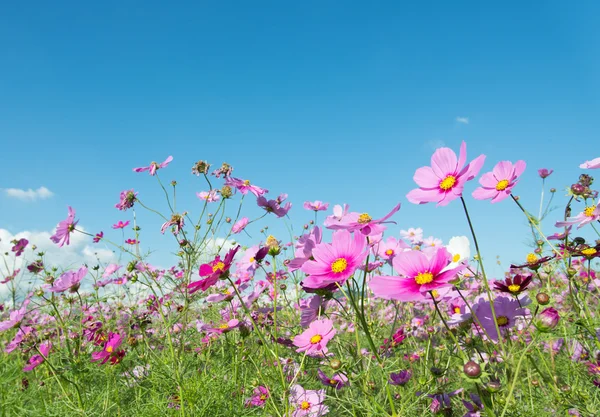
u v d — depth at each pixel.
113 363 0.73
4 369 0.84
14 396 0.75
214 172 0.89
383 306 1.05
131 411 0.70
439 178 0.46
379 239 0.59
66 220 0.90
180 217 0.82
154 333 0.99
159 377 0.67
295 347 0.63
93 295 1.02
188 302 0.79
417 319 0.92
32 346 0.77
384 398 0.51
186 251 0.81
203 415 0.62
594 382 0.54
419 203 0.44
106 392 0.71
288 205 0.88
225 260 0.50
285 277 0.98
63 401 0.67
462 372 0.36
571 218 0.55
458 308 0.60
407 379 0.52
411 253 0.39
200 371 0.76
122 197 0.88
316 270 0.44
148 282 0.73
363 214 0.48
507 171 0.49
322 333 0.54
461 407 0.56
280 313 0.98
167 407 0.66
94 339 0.85
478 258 0.39
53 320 1.17
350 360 0.50
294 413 0.58
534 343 0.36
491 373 0.40
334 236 0.45
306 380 0.69
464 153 0.43
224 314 0.93
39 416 0.66
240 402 0.65
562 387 0.52
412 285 0.38
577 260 0.84
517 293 0.52
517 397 0.53
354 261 0.43
